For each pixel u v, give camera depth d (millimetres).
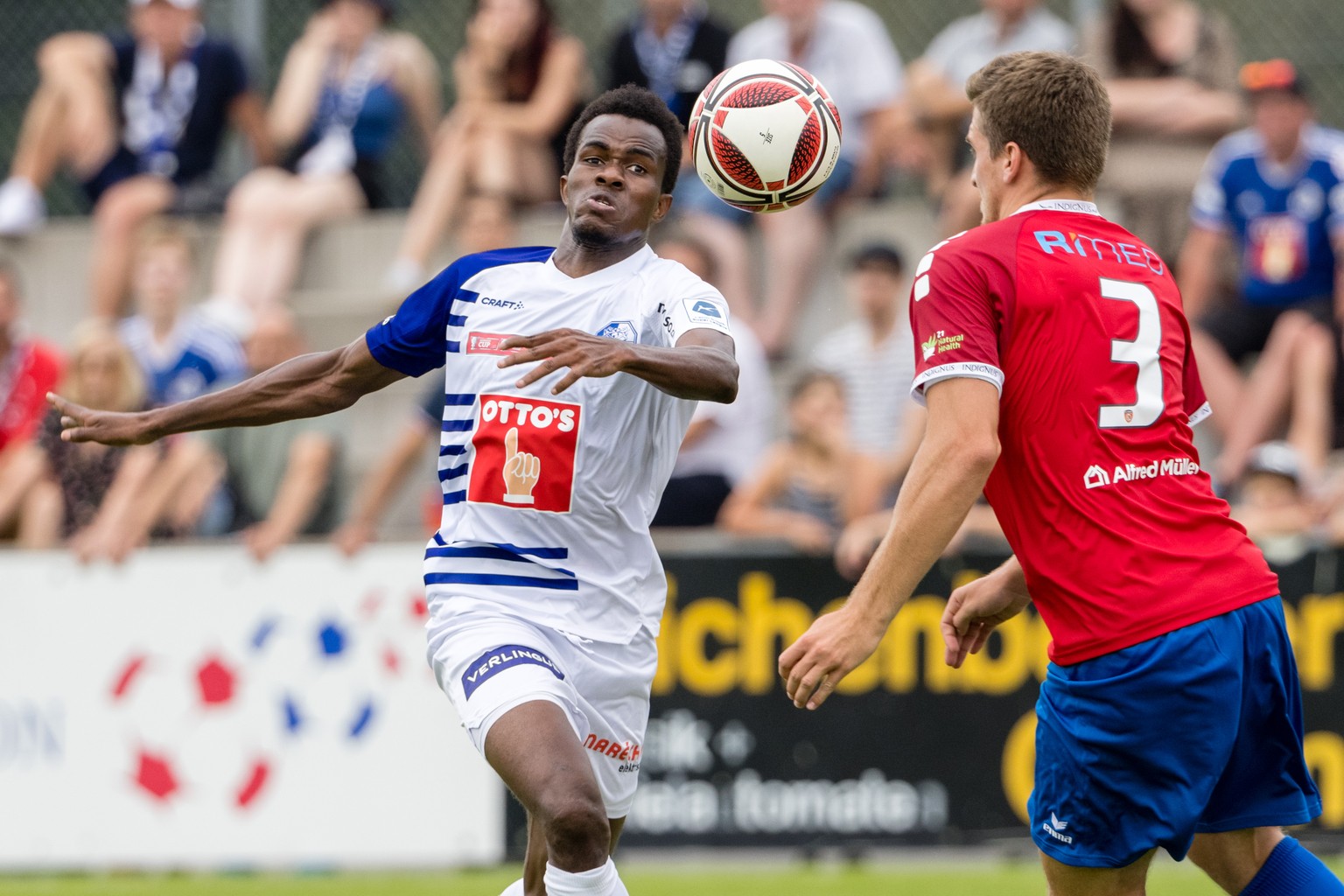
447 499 13695
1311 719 23828
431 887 23875
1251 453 27203
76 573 25938
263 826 25406
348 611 25375
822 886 22875
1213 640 11789
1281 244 28375
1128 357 12094
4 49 36969
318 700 25391
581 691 13352
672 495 27016
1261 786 12391
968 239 12312
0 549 27281
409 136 35125
